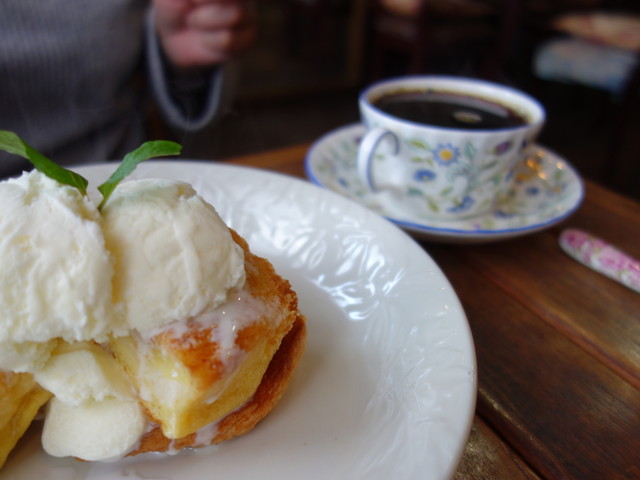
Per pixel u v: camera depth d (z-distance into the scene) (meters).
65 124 0.40
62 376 0.15
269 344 0.16
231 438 0.16
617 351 0.21
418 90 0.33
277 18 1.13
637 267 0.24
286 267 0.23
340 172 0.32
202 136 0.44
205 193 0.25
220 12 0.42
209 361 0.15
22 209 0.14
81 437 0.15
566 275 0.25
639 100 0.96
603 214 0.30
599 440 0.17
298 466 0.15
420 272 0.20
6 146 0.14
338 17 1.12
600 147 0.87
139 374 0.16
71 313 0.14
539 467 0.16
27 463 0.15
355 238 0.23
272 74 1.05
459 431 0.14
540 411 0.18
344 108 0.98
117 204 0.15
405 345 0.18
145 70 0.45
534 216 0.28
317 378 0.18
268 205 0.25
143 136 0.43
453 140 0.26
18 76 0.38
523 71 0.95
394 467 0.14
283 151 0.35
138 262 0.15
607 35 0.77
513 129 0.26
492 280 0.25
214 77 0.44
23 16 0.38
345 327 0.20
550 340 0.21
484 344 0.21
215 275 0.16
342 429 0.16
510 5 0.79
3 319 0.14
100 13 0.40
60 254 0.14
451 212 0.28
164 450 0.16
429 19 0.78
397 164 0.28
